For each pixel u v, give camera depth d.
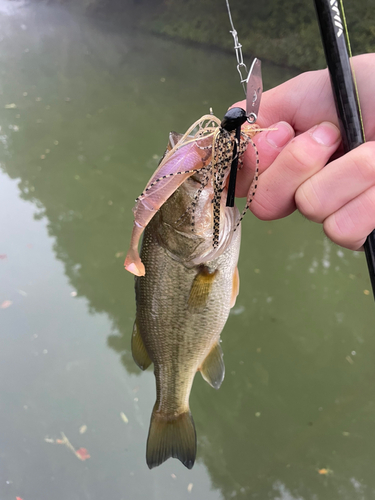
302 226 0.97
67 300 0.81
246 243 0.93
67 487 0.57
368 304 0.80
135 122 1.37
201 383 0.70
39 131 1.33
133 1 2.16
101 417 0.64
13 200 1.04
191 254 0.25
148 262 0.27
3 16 2.58
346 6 1.29
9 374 0.69
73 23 2.39
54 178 1.12
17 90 1.60
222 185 0.21
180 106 1.45
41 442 0.61
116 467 0.59
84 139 1.29
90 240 0.94
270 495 0.58
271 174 0.20
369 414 0.64
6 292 0.81
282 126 0.21
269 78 1.42
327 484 0.58
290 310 0.80
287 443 0.63
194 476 0.60
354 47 1.28
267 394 0.68
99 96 1.55
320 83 0.22
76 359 0.71
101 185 1.10
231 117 0.18
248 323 0.78
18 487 0.57
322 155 0.19
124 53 1.93
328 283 0.84
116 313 0.79
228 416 0.66
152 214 0.19
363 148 0.18
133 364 0.71
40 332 0.75
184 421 0.31
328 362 0.72
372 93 0.21
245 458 0.62
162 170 0.19
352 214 0.19
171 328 0.28
